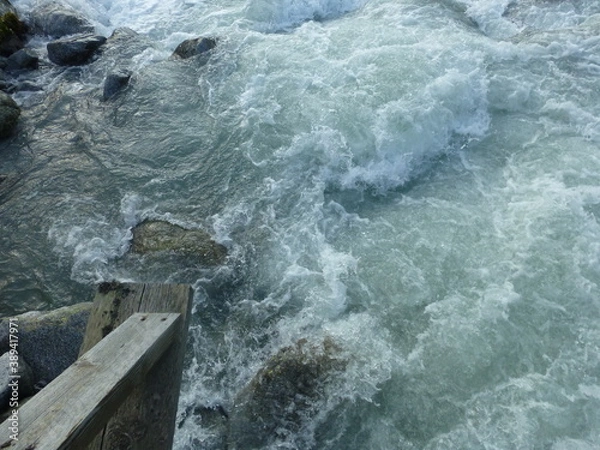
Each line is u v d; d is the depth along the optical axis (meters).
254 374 5.40
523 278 5.84
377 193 7.45
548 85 8.41
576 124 7.73
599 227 6.24
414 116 7.92
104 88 9.90
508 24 10.41
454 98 8.20
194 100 9.47
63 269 6.83
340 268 6.34
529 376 5.03
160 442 2.81
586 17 9.97
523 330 5.39
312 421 4.86
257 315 6.00
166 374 2.98
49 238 7.25
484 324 5.48
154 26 12.33
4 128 9.08
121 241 7.09
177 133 8.80
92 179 8.14
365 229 6.85
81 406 2.07
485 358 5.21
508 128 7.94
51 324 5.59
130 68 10.62
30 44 11.90
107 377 2.32
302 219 7.09
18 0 12.92
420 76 8.55
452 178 7.41
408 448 4.66
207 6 12.77
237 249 6.75
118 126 9.17
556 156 7.29
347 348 5.37
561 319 5.45
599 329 5.32
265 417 4.88
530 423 4.67
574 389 4.89
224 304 6.18
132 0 13.32
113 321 3.15
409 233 6.67
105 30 12.30
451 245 6.38
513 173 7.21
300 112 8.50
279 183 7.62
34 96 10.20
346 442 4.75
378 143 7.72
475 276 5.97
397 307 5.82
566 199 6.59
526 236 6.26
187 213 7.37
